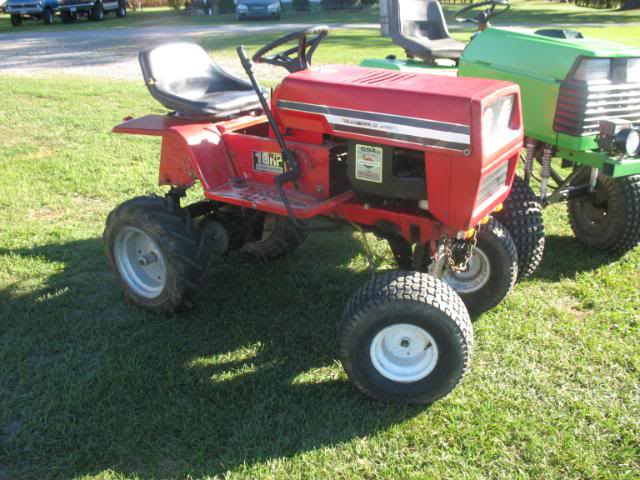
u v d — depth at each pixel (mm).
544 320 3467
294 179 2979
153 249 3506
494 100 2611
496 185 2936
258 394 2889
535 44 3758
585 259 4207
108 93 9789
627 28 14969
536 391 2885
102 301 3713
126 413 2777
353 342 2711
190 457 2523
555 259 4211
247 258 4262
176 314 3529
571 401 2791
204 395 2873
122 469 2471
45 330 3412
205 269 3393
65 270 4070
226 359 3152
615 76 3551
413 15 5441
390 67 4801
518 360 3111
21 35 19266
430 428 2666
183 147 3350
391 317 2645
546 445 2547
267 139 3172
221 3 26422
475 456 2496
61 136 7262
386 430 2660
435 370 2697
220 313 3572
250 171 3307
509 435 2604
